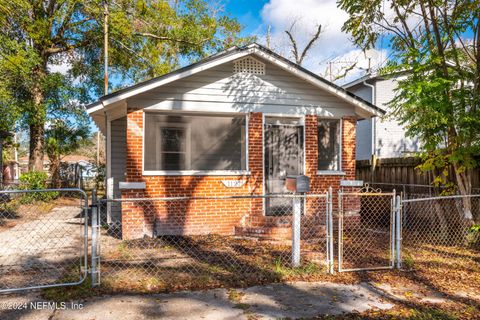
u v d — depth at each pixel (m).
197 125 8.86
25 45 15.62
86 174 29.09
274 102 9.23
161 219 8.41
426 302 4.66
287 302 4.59
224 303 4.52
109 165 10.30
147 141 8.52
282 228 8.23
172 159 8.66
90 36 19.55
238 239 8.19
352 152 9.79
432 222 9.22
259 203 9.03
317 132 9.74
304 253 6.98
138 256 6.72
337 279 5.49
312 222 8.85
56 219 11.79
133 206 8.20
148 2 19.55
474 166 7.79
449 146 7.98
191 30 20.80
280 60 8.91
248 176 8.98
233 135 9.08
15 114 15.23
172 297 4.70
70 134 21.86
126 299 4.60
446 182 8.72
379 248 7.55
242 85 8.97
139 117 8.29
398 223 6.08
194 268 5.95
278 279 5.42
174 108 8.48
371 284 5.30
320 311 4.33
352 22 8.80
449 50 8.23
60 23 18.78
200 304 4.48
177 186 8.51
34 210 13.91
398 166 10.87
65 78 20.36
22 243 8.03
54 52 19.62
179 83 8.52
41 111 17.88
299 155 9.55
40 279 5.36
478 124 7.51
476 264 6.39
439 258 6.77
